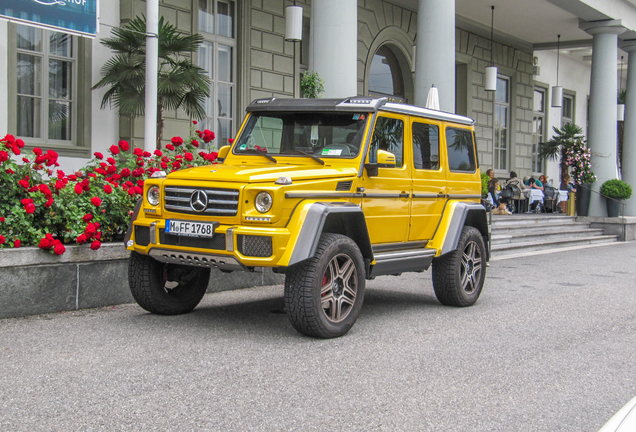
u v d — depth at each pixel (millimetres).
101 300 6492
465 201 7359
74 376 4203
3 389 3926
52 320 5809
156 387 4031
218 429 3387
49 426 3363
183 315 6223
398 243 6387
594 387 4359
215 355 4793
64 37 11133
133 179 7652
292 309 5164
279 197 5039
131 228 5789
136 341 5129
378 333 5723
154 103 8422
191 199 5301
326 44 10367
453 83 12344
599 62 18953
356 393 4047
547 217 17609
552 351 5293
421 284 9031
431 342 5457
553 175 26625
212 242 5199
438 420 3633
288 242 5035
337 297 5488
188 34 12820
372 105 5988
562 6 17297
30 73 10742
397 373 4508
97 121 11406
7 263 5789
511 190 20391
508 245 14203
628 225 18438
